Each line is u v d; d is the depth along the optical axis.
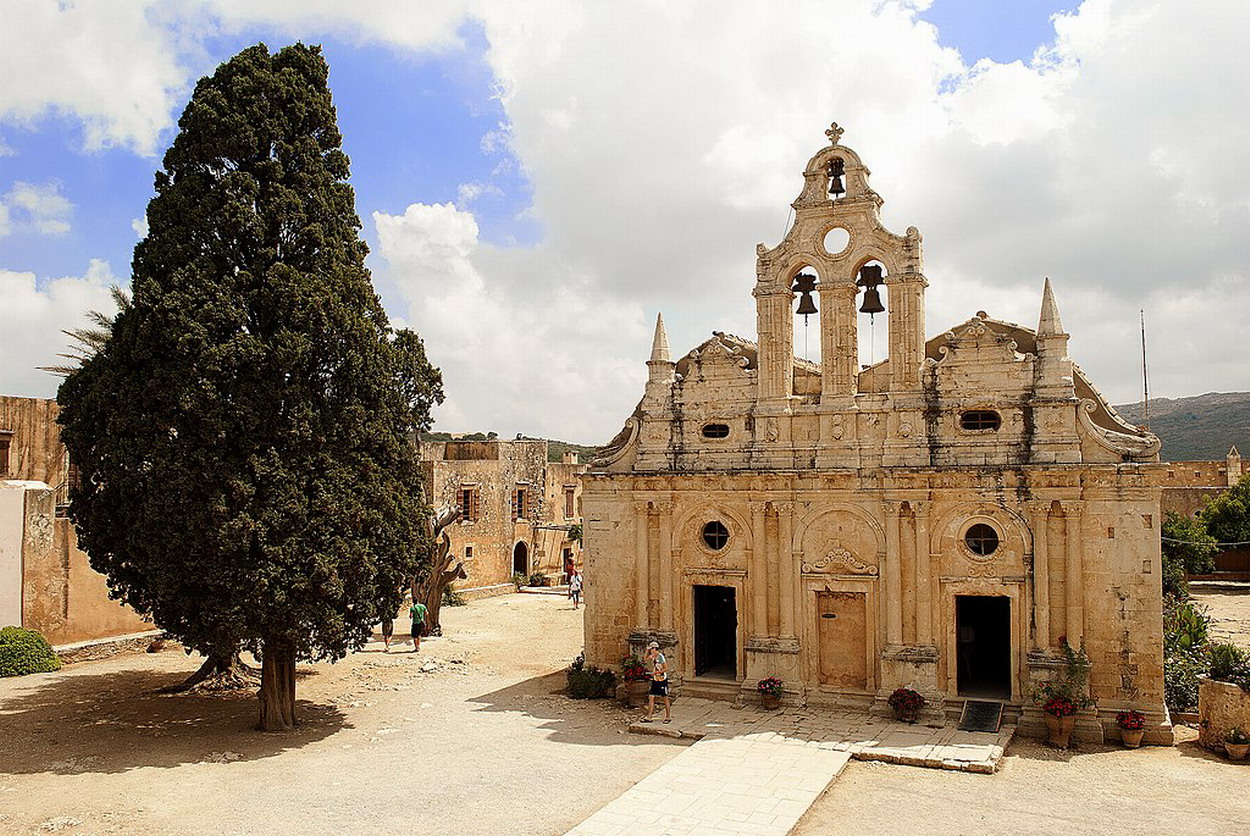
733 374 29.38
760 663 27.73
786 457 28.03
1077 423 24.97
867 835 17.86
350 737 24.97
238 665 31.70
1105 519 24.20
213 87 24.97
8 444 37.00
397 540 25.69
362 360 24.97
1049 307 25.58
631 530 30.09
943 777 21.23
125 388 23.30
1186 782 20.70
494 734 25.28
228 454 22.94
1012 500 25.02
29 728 25.16
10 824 17.91
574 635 43.22
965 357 26.34
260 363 23.31
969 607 30.88
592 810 19.11
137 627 37.94
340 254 25.59
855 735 24.11
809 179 28.50
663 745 24.08
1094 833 17.80
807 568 27.45
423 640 41.62
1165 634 29.23
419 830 17.94
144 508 22.69
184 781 20.83
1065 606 24.48
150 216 24.48
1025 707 24.41
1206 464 72.56
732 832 17.67
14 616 33.38
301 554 23.12
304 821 18.38
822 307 28.06
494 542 63.22
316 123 26.16
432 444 58.34
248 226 23.86
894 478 26.16
